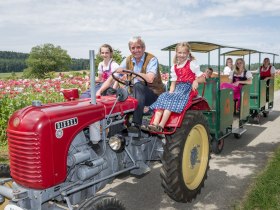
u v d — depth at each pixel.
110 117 3.80
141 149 4.31
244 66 8.52
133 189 4.82
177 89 4.50
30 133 2.88
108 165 3.83
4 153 6.30
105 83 4.46
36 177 2.92
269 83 10.32
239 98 7.62
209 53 7.41
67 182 3.36
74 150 3.35
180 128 4.13
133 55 4.62
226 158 6.27
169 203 4.38
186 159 4.20
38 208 3.02
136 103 4.16
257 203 4.20
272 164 5.64
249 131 8.50
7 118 7.27
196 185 4.43
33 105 3.22
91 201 3.00
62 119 3.08
